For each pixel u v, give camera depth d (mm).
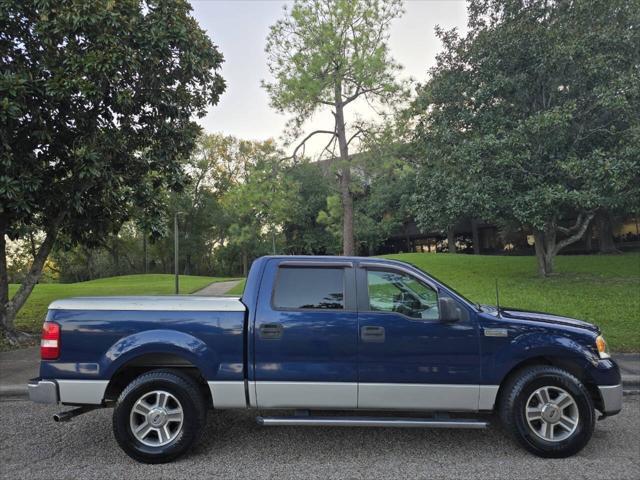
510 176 15102
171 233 51500
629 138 13516
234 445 4777
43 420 5625
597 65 13938
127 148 11273
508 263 23438
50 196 10039
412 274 4773
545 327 4590
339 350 4508
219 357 4512
